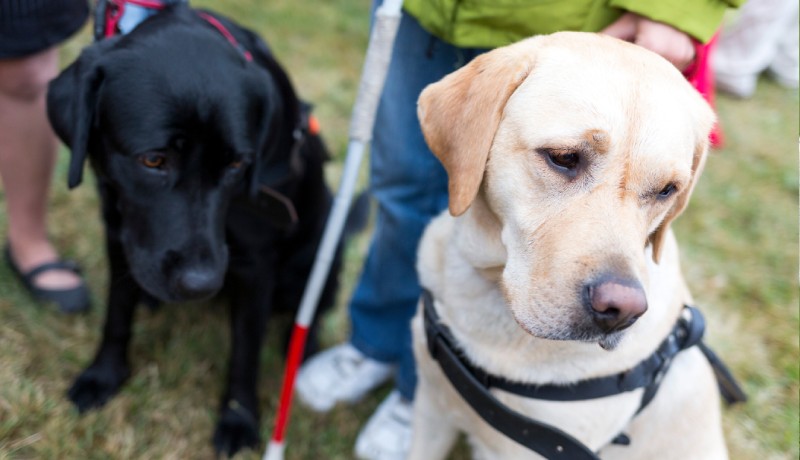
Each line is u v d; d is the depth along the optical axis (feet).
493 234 5.54
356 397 8.77
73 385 7.89
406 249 7.82
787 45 19.20
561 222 4.83
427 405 6.97
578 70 4.90
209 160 6.42
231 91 6.39
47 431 7.38
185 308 9.29
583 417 5.66
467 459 8.32
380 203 7.79
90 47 6.42
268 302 7.86
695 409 6.50
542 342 5.56
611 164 4.80
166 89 6.15
